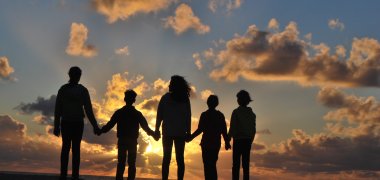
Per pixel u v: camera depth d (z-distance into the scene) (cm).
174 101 774
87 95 709
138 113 764
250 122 841
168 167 770
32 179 708
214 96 815
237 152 840
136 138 756
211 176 802
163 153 774
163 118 779
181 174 775
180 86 776
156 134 782
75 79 703
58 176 767
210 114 809
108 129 750
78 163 696
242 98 852
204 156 807
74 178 691
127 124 749
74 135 693
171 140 771
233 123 839
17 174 766
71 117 689
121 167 746
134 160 753
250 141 842
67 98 690
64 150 688
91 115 714
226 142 831
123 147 746
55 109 696
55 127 695
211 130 802
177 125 768
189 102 785
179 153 778
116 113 752
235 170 838
